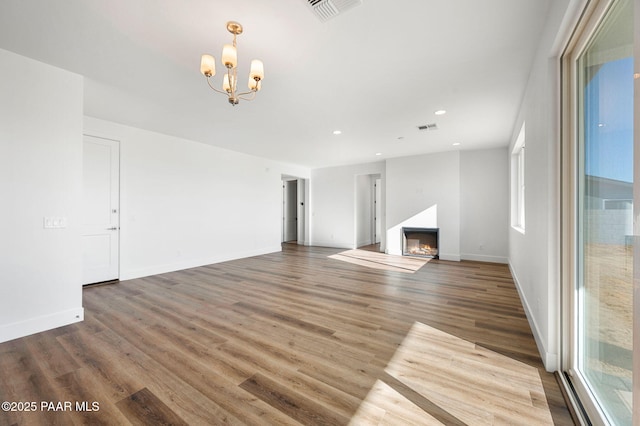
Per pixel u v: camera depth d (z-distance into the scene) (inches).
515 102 127.0
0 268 88.8
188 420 55.4
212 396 62.7
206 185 214.8
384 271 191.8
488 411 57.7
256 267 205.8
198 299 131.6
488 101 126.6
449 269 197.2
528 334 93.8
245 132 180.2
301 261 230.1
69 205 103.1
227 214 232.5
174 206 193.8
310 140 199.3
